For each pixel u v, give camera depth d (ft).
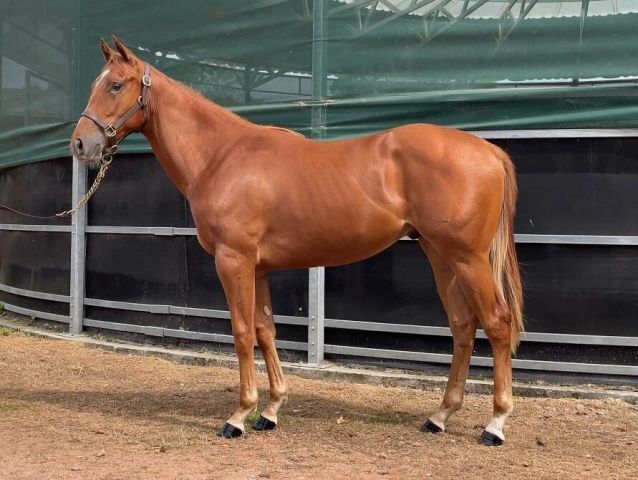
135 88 14.82
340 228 13.96
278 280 20.85
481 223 13.50
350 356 20.06
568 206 18.06
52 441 13.99
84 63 24.25
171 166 15.17
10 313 29.19
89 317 25.20
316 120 20.24
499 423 13.92
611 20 17.60
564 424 15.29
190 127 15.03
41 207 26.73
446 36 18.99
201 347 22.35
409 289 19.42
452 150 13.53
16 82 27.25
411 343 19.47
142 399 17.31
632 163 17.60
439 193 13.42
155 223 23.20
